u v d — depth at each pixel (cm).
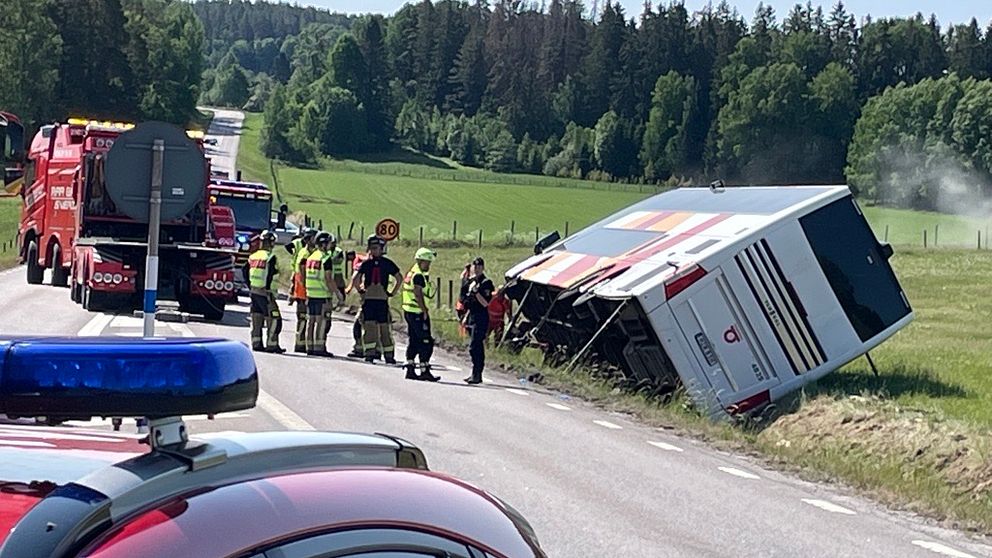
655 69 16288
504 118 17200
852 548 886
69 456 331
